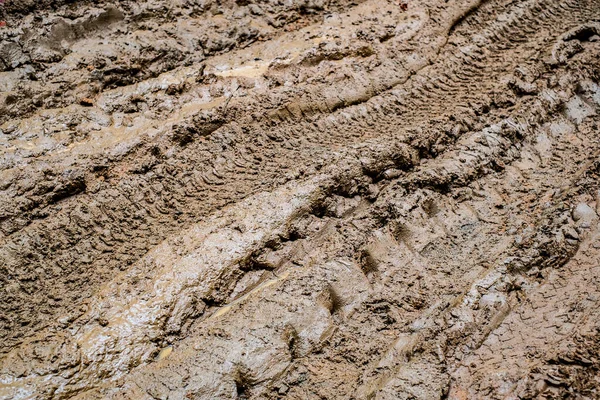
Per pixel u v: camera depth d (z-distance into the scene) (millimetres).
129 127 4348
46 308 3352
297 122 4645
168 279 3479
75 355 3119
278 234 3752
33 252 3580
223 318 3379
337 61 5148
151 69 4797
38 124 4250
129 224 3811
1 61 4457
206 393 3016
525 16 6043
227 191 4047
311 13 5664
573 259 3688
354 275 3625
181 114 4469
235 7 5492
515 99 4973
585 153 4621
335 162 4164
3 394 2930
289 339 3291
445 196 4184
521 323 3340
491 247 3875
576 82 5227
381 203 4043
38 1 4777
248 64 5039
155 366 3154
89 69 4617
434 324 3354
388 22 5602
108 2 4992
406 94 4980
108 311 3328
